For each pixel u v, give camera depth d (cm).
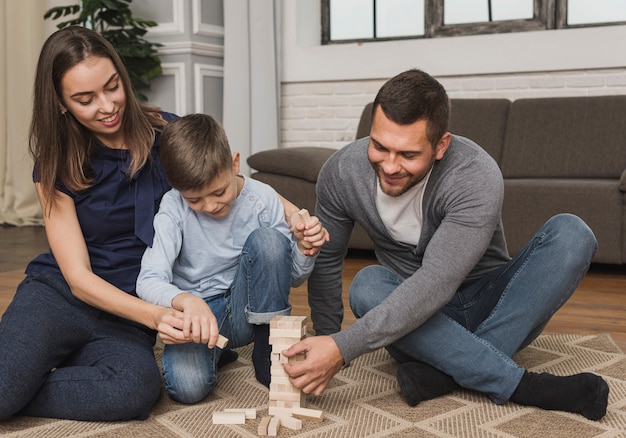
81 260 144
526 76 376
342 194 154
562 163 339
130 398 135
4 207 461
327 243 162
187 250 150
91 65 136
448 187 140
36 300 144
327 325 170
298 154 341
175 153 133
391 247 158
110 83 139
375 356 181
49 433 132
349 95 412
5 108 458
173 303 135
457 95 389
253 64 402
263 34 402
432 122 128
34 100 143
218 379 165
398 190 135
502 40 376
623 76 358
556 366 171
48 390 138
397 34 425
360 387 157
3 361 132
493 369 142
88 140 147
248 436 130
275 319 137
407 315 134
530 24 394
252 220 154
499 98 371
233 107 404
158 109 162
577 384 138
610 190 294
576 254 146
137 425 136
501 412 141
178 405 148
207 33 405
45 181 145
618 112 335
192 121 138
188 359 145
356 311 150
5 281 291
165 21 401
